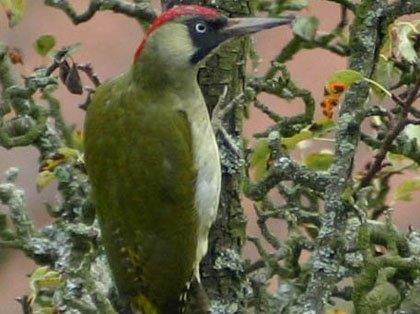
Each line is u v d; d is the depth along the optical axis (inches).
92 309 359.9
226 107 371.6
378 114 350.3
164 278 391.9
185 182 388.8
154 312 395.5
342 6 385.7
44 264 376.5
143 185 390.9
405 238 348.5
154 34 391.2
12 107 392.2
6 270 610.2
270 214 373.1
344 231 348.2
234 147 374.3
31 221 376.5
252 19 377.1
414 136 372.5
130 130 393.7
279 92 378.9
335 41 401.1
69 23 676.1
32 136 383.6
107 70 668.7
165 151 391.5
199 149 384.5
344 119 351.9
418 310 337.7
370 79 356.5
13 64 407.5
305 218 377.1
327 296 346.0
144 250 391.9
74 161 386.6
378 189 391.5
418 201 616.7
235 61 377.7
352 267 350.0
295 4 393.7
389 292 333.7
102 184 392.8
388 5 357.7
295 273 368.8
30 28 677.3
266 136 381.4
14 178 382.0
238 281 373.7
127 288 393.1
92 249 380.2
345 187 348.5
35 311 382.6
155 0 650.8
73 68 383.6
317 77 666.2
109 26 685.3
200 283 379.2
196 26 382.0
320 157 389.7
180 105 394.9
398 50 367.9
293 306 359.9
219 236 377.1
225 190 376.8
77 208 385.4
